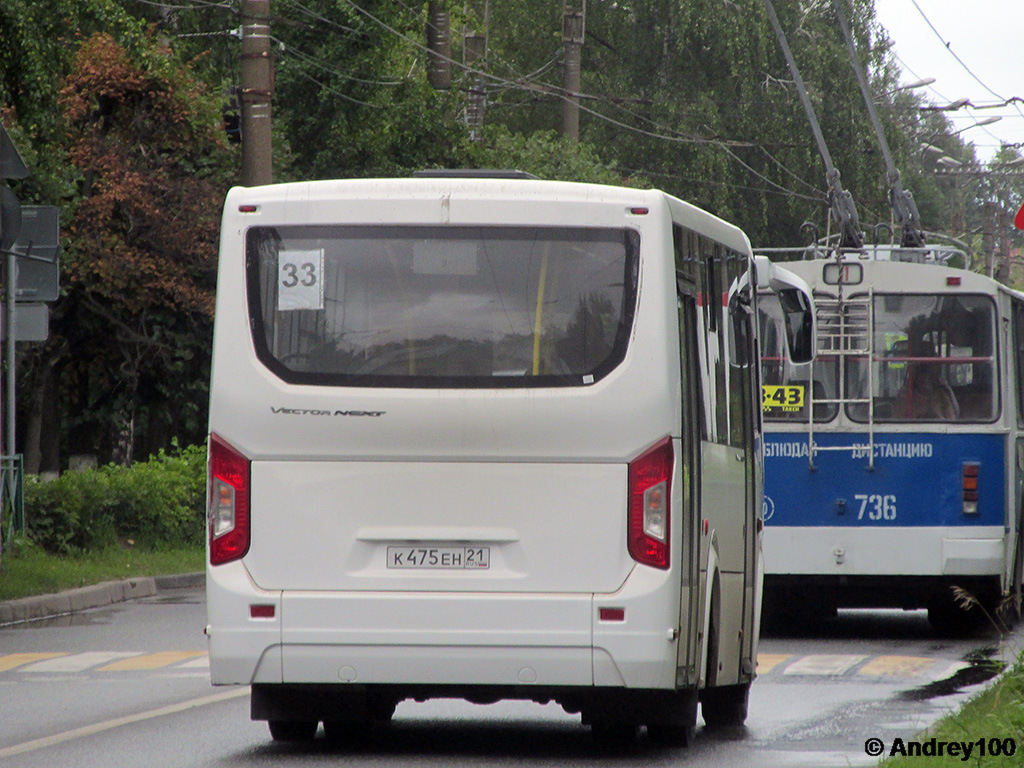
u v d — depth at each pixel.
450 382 33.91
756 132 196.88
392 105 151.12
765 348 64.12
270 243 34.69
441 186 34.59
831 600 64.94
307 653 33.59
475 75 174.25
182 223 106.25
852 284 63.69
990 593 62.97
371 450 33.81
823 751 36.12
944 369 63.34
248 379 34.25
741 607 40.94
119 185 104.00
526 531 33.50
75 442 112.56
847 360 63.62
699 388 36.09
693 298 36.34
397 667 33.47
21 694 45.12
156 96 107.56
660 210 34.25
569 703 35.28
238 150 110.94
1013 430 64.06
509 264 34.28
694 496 34.84
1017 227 43.50
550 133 167.00
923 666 53.62
